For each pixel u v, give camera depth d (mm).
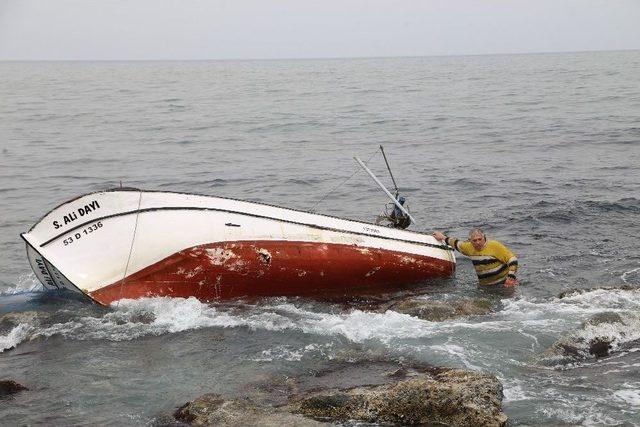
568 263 12789
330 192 20531
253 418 6867
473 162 25266
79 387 8039
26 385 8117
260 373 8234
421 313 9953
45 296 11289
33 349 9180
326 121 40719
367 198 19562
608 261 12820
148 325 9875
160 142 32750
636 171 22125
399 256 11711
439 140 31734
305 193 20484
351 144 31312
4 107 51750
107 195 10523
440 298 11086
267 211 11031
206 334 9531
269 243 10898
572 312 9914
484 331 9242
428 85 74750
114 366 8586
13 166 25734
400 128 36688
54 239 10594
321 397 7105
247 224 10836
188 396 7727
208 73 134250
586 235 14719
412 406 6941
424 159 26406
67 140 33531
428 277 12062
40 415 7398
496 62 174000
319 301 11141
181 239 10562
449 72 110312
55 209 10594
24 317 10156
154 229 10539
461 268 13016
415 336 9133
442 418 6867
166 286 10719
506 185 20562
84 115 45781
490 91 61844
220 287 10914
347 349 8852
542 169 23156
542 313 9938
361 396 7066
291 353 8805
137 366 8578
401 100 55094
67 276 10453
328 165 25531
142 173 24297
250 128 37906
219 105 53375
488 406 6879
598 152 26453
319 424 6738
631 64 118438
